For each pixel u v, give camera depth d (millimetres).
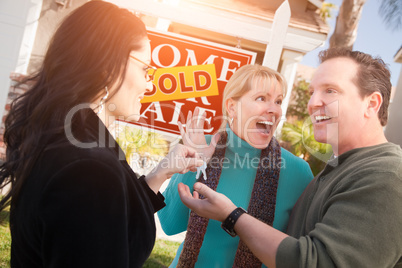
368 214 828
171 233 1510
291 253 853
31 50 4426
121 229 691
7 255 2764
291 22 4867
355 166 974
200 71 2793
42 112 739
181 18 2611
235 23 2625
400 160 907
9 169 819
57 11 4500
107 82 786
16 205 764
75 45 778
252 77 1332
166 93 2758
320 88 1134
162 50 2811
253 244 926
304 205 1185
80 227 644
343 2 6836
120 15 830
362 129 1105
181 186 1149
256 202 1289
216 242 1292
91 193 660
